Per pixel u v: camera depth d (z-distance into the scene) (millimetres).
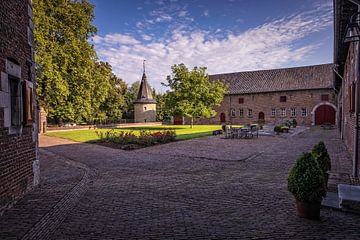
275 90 43500
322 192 4375
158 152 12805
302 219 4457
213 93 34094
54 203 5422
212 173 8227
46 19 23938
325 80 40438
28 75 6266
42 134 25406
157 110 59312
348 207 4770
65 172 8516
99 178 7680
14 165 5348
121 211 4980
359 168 7477
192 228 4176
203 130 29672
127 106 57219
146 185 6875
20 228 4195
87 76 27688
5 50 5004
